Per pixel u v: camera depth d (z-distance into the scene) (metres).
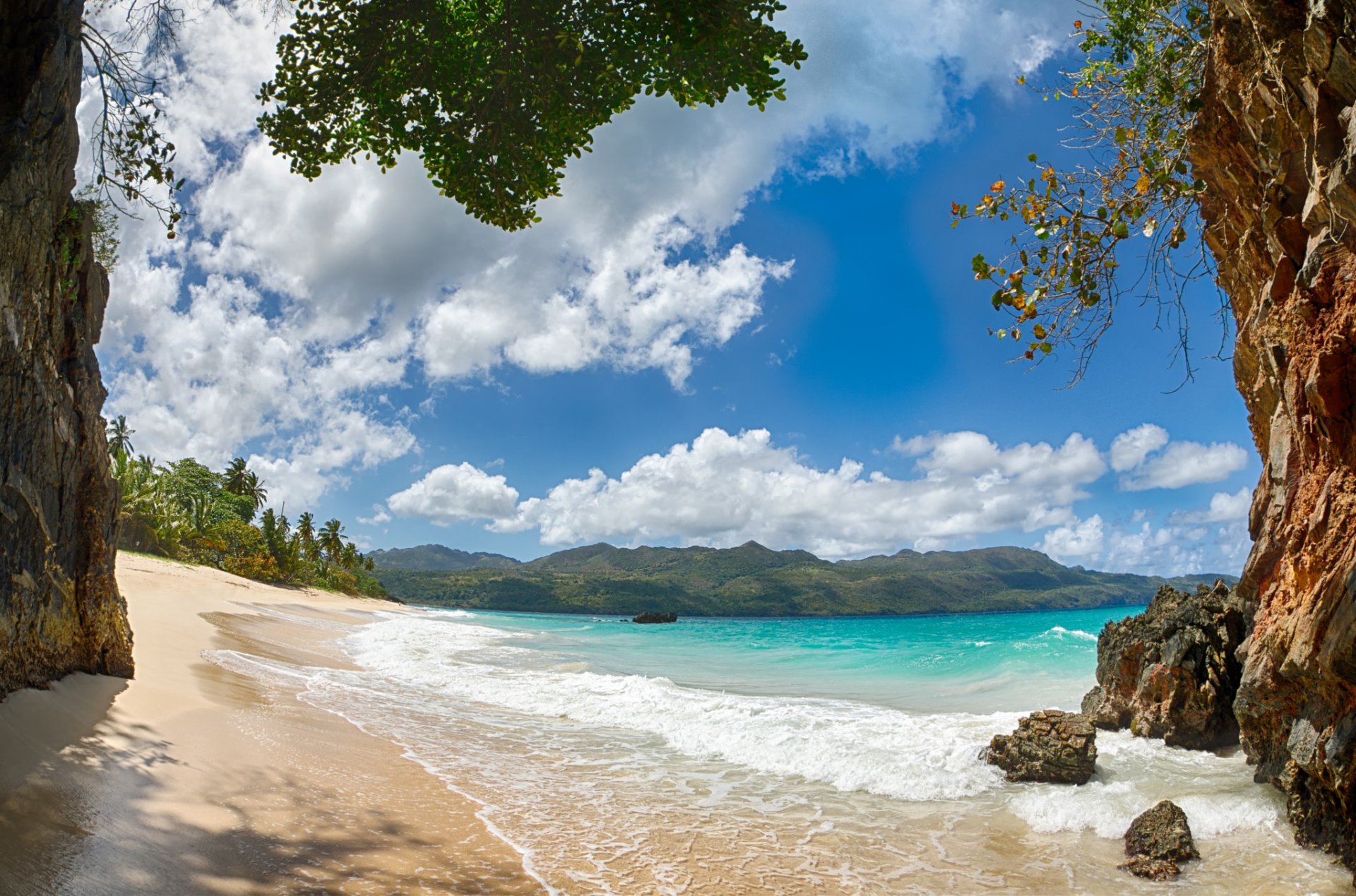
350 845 6.25
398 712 13.00
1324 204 4.84
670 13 6.53
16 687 7.30
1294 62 4.83
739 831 7.84
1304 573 5.64
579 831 7.47
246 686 12.87
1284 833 7.36
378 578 198.12
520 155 8.45
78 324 8.70
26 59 6.55
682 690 17.02
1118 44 6.65
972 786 9.55
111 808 5.91
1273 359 6.06
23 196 6.86
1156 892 6.46
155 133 7.89
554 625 65.75
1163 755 10.44
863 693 18.38
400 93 8.23
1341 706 5.72
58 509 8.31
